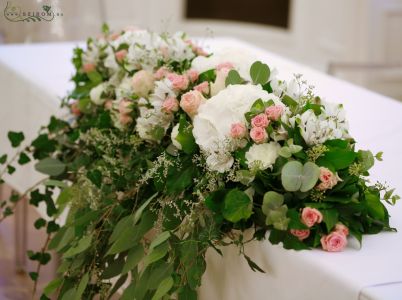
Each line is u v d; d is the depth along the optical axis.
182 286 1.21
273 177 1.19
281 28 4.65
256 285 1.21
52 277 2.43
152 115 1.40
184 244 1.21
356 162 1.21
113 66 1.74
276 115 1.21
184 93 1.40
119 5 4.54
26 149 1.77
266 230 1.19
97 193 1.47
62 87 2.07
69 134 1.77
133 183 1.43
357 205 1.15
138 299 1.24
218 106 1.25
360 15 4.17
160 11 4.63
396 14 4.12
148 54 1.60
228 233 1.23
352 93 2.09
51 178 1.68
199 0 4.70
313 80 2.21
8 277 2.63
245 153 1.21
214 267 1.31
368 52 4.16
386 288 1.01
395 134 1.74
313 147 1.17
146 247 1.34
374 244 1.14
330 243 1.12
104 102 1.73
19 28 2.82
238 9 4.70
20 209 2.87
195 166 1.30
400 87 3.75
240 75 1.38
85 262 1.44
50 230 1.66
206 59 1.47
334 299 1.05
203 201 1.23
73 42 2.77
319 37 4.47
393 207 1.30
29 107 2.18
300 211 1.15
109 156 1.51
